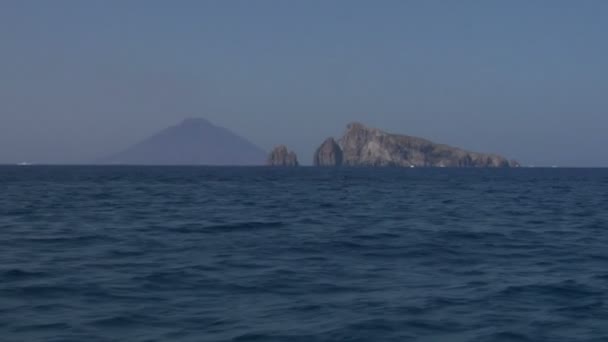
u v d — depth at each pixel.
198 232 24.52
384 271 16.72
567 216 33.78
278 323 11.55
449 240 22.97
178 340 10.52
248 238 22.81
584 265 18.03
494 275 16.34
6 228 25.69
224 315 12.08
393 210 36.47
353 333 10.97
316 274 16.14
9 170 165.00
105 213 32.88
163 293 13.88
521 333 11.12
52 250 19.70
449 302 13.23
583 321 11.92
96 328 11.19
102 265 17.05
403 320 11.80
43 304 12.81
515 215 34.06
